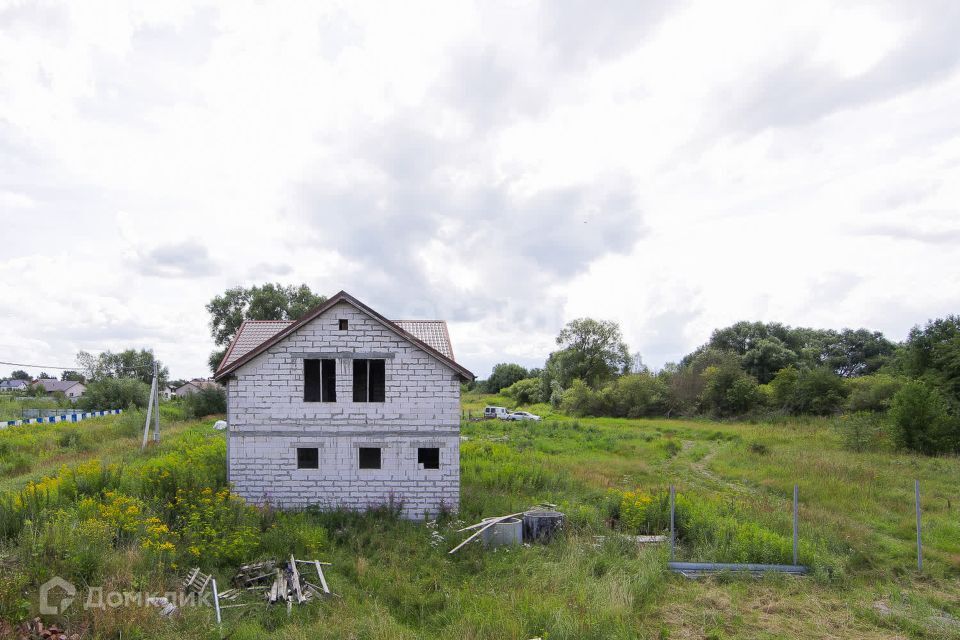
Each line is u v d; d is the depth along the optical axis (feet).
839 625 34.55
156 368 101.14
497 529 47.29
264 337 63.67
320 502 55.83
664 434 134.10
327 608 34.01
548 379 276.21
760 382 233.55
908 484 70.64
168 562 37.06
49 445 96.99
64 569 31.99
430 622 33.32
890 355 272.51
